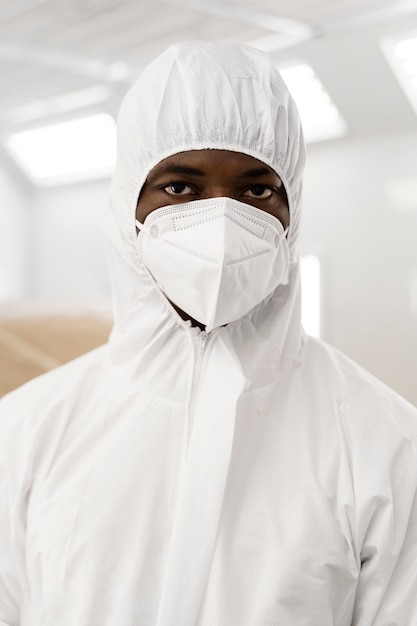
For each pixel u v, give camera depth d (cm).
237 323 106
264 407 103
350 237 579
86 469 103
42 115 715
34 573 101
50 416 108
